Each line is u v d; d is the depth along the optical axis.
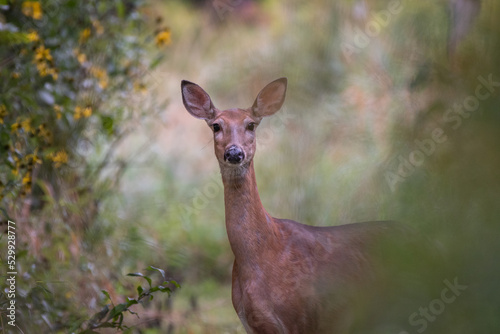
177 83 20.12
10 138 9.78
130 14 12.56
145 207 15.16
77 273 10.75
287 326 8.38
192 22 23.06
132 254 12.78
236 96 19.50
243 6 23.44
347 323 8.41
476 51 7.07
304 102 16.88
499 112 5.55
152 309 11.22
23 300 9.03
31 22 11.54
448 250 5.91
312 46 18.27
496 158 5.54
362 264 8.49
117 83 12.46
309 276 8.41
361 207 13.62
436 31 13.56
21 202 10.37
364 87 15.98
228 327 11.26
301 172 15.12
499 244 5.41
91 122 12.29
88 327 8.54
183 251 13.72
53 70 10.52
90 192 12.11
